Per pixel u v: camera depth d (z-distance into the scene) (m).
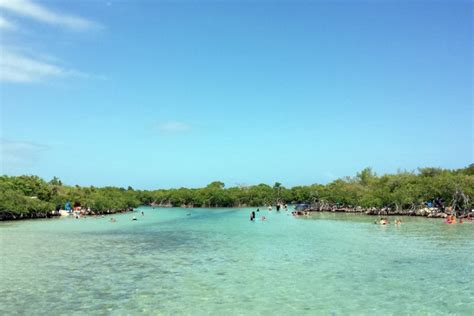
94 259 51.75
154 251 59.19
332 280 38.84
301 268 44.81
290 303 31.36
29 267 46.06
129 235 85.00
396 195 150.62
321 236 78.88
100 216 173.25
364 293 34.12
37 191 185.62
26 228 105.44
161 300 32.19
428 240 69.50
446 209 139.75
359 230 91.38
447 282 37.88
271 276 40.72
